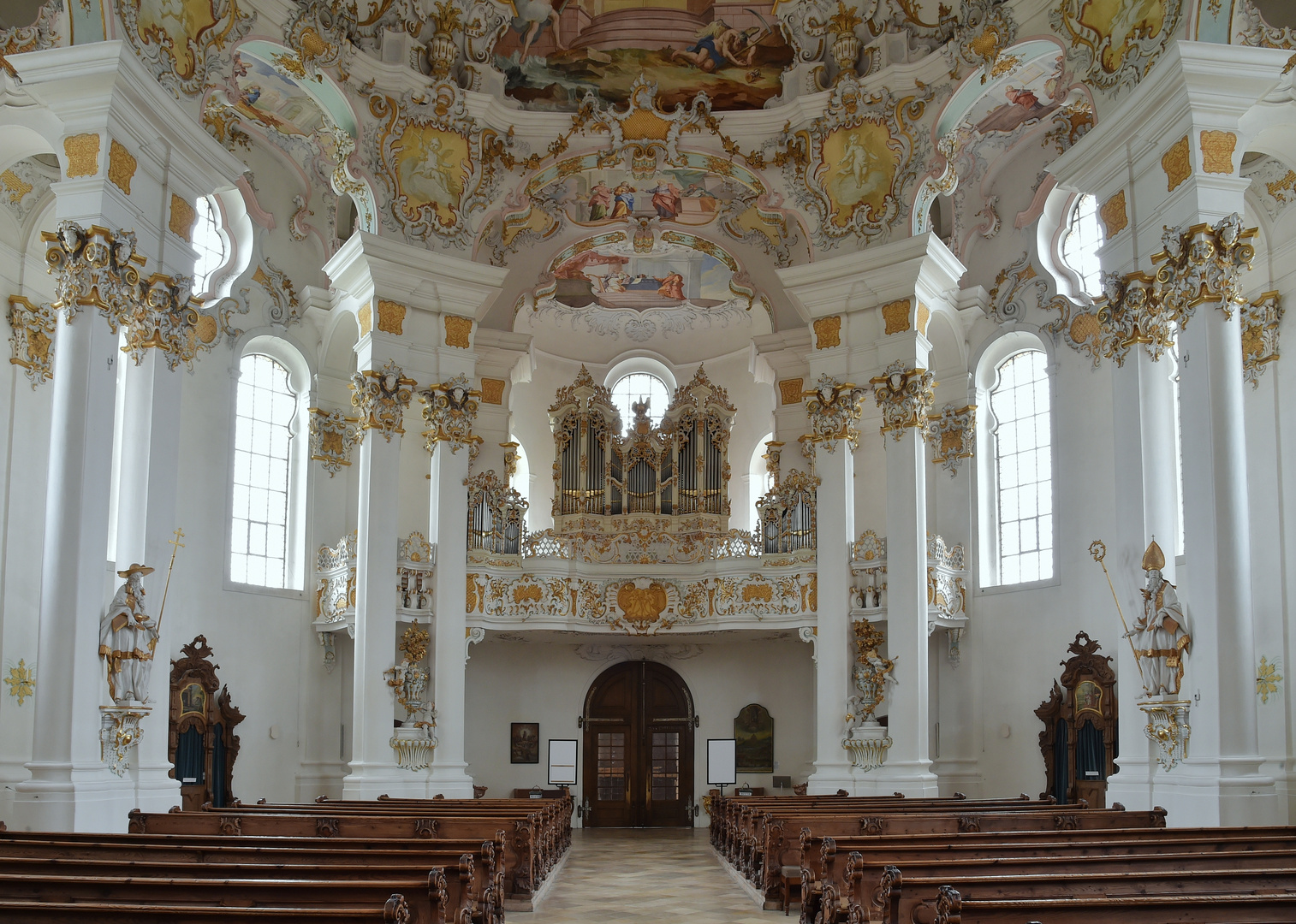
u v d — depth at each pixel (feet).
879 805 51.98
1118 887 24.61
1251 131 48.03
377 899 24.29
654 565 79.92
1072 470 70.49
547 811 52.13
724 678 88.58
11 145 51.08
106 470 45.70
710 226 81.00
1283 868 26.27
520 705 87.86
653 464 81.61
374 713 63.82
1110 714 65.62
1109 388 68.95
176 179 50.62
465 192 70.49
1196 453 45.27
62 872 26.81
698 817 87.20
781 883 43.42
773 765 86.38
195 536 68.54
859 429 76.59
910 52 68.18
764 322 92.12
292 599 73.77
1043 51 60.34
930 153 66.90
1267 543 54.49
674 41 73.77
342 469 77.20
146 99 47.75
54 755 43.27
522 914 42.11
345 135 66.59
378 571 65.05
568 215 80.79
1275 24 51.47
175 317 50.24
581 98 73.26
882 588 67.46
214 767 67.00
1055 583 70.38
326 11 63.98
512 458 80.74
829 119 69.97
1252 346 56.18
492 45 71.92
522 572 77.36
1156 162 48.62
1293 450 53.98
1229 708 43.34
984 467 76.64
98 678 44.93
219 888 24.27
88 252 45.37
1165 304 47.39
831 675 67.05
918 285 67.15
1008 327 75.61
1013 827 43.34
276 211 76.38
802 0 71.15
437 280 68.80
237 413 73.36
